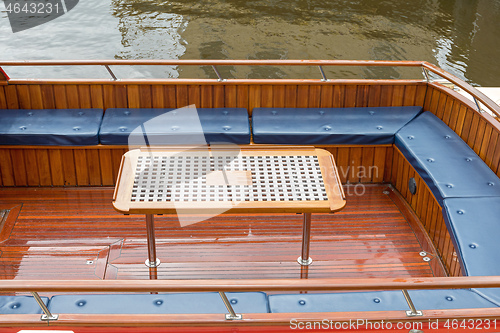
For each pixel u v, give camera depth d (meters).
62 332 2.61
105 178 4.72
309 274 3.78
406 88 4.95
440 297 2.88
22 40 12.44
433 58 12.05
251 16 14.05
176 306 2.79
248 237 4.12
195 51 12.14
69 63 4.63
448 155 4.18
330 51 12.32
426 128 4.60
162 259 3.87
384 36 13.04
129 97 4.87
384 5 14.89
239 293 2.89
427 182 3.98
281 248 4.01
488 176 3.93
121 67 11.54
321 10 14.52
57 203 4.50
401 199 4.63
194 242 4.05
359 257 3.95
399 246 4.07
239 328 2.62
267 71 11.70
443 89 4.68
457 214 3.53
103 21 13.49
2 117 4.64
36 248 3.96
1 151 4.55
